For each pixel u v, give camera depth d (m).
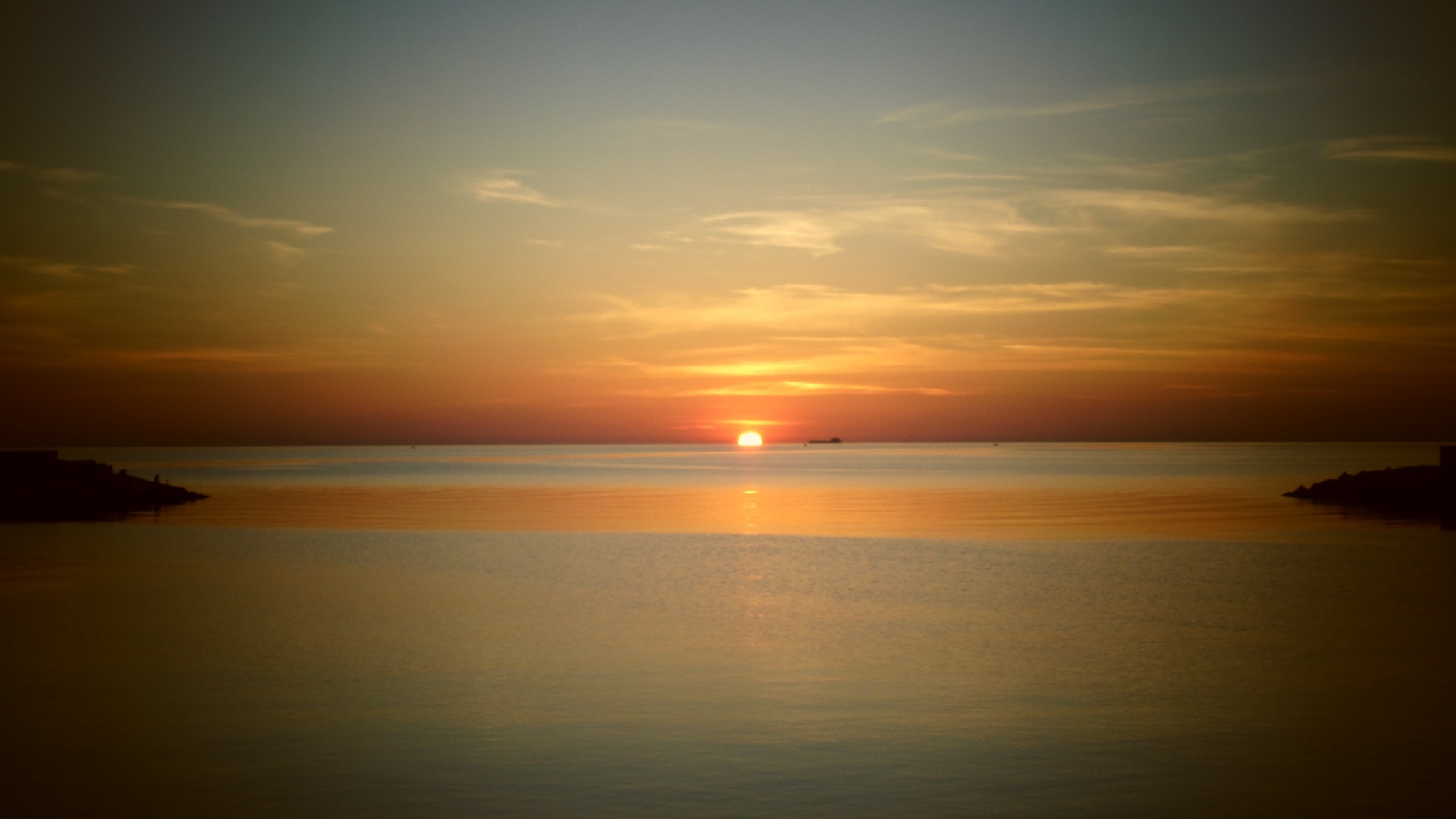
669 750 11.24
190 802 9.63
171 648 16.64
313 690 13.84
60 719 12.37
